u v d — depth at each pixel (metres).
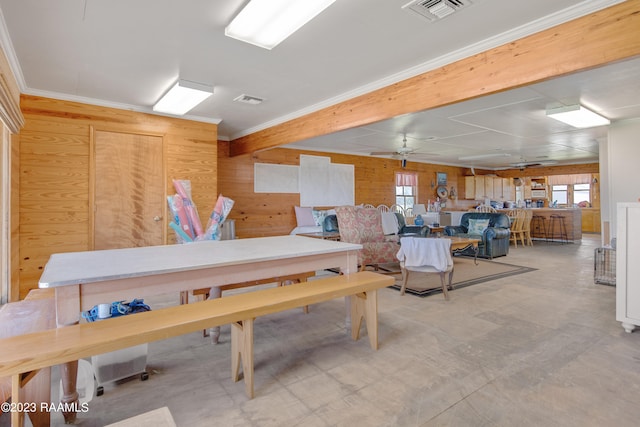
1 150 3.07
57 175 3.73
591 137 6.08
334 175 7.98
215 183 4.87
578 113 4.16
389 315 3.19
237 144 6.00
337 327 2.95
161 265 1.85
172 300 3.79
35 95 3.60
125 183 4.15
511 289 4.09
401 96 3.16
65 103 3.76
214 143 4.87
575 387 1.92
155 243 4.36
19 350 1.35
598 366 2.16
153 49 2.64
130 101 4.01
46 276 1.59
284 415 1.71
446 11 2.12
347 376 2.09
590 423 1.61
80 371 1.95
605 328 2.81
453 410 1.72
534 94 3.67
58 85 3.46
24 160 3.55
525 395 1.85
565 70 2.14
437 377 2.05
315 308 3.52
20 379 1.33
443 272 3.69
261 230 6.83
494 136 6.08
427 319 3.07
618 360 2.24
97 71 3.09
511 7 2.08
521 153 8.23
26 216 3.56
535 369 2.13
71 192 3.81
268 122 5.07
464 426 1.60
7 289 3.16
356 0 2.00
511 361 2.25
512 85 2.40
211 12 2.12
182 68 3.03
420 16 2.18
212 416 1.71
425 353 2.39
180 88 3.34
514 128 5.38
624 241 2.71
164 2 2.01
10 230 3.20
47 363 1.33
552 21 2.18
